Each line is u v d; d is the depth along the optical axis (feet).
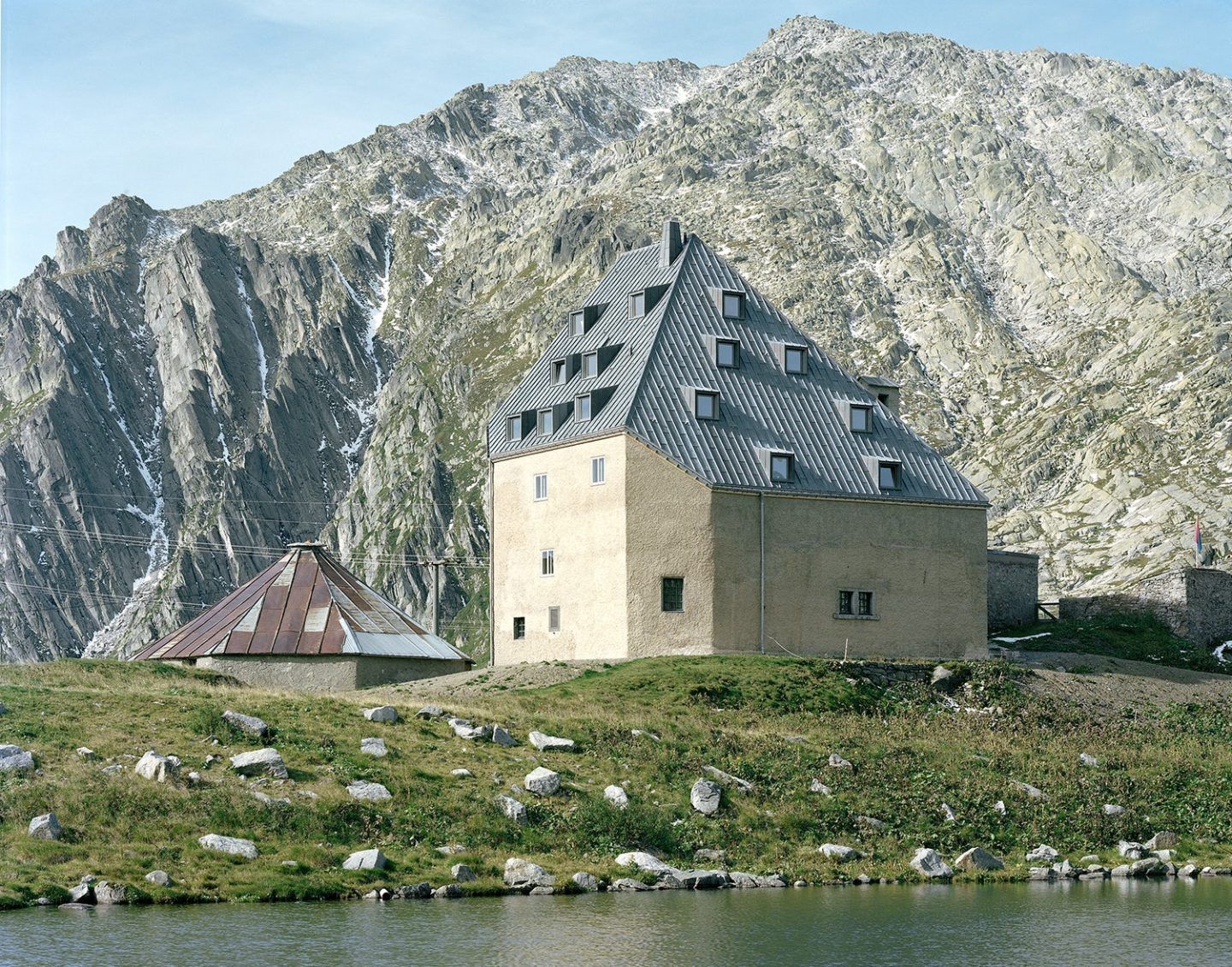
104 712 187.52
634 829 177.06
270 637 280.31
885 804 203.41
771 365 325.62
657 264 341.21
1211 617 368.27
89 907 142.00
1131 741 257.75
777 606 301.84
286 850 158.51
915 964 134.92
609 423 301.02
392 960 127.34
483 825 171.12
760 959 134.31
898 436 330.54
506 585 325.01
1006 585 384.68
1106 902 168.35
